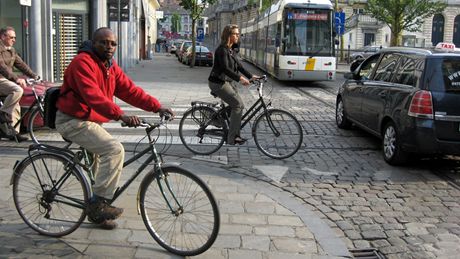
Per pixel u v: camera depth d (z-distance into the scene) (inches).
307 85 867.4
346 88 408.5
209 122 319.3
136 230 193.2
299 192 255.1
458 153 284.0
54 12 730.8
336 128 432.8
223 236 192.1
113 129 398.0
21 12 661.9
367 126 357.7
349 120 408.2
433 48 327.0
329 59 831.1
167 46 2773.1
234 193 243.9
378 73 356.2
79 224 182.2
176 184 170.9
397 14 1498.5
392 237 204.1
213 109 318.0
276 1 984.3
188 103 579.2
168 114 178.7
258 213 218.1
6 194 230.4
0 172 264.5
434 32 2628.0
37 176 185.2
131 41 1264.8
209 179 266.1
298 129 317.1
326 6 832.3
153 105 178.5
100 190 174.2
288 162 312.7
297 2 828.0
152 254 174.1
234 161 310.2
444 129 282.2
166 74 1041.5
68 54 758.5
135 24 1396.4
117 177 175.5
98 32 168.1
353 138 390.6
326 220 219.6
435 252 190.9
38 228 187.6
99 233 189.6
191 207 170.2
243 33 1708.9
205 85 808.9
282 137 317.7
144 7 1713.8
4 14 660.1
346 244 196.1
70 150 181.5
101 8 815.7
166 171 171.5
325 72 832.3
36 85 370.3
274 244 187.0
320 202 242.1
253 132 317.4
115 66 177.3
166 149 331.6
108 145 172.7
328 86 855.7
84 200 177.5
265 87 812.6
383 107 323.6
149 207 176.1
